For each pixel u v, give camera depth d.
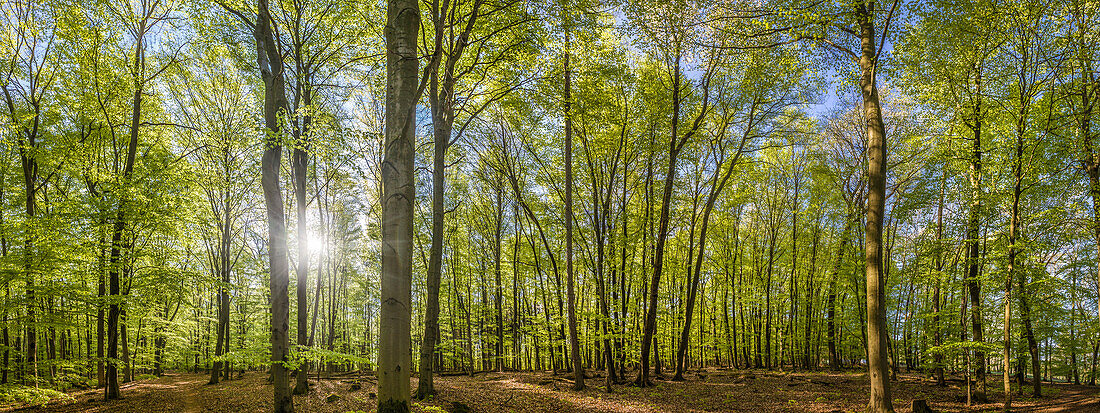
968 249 14.52
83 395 15.76
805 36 11.45
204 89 19.98
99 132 16.50
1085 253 18.09
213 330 26.98
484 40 12.48
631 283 21.17
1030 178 13.30
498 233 26.55
